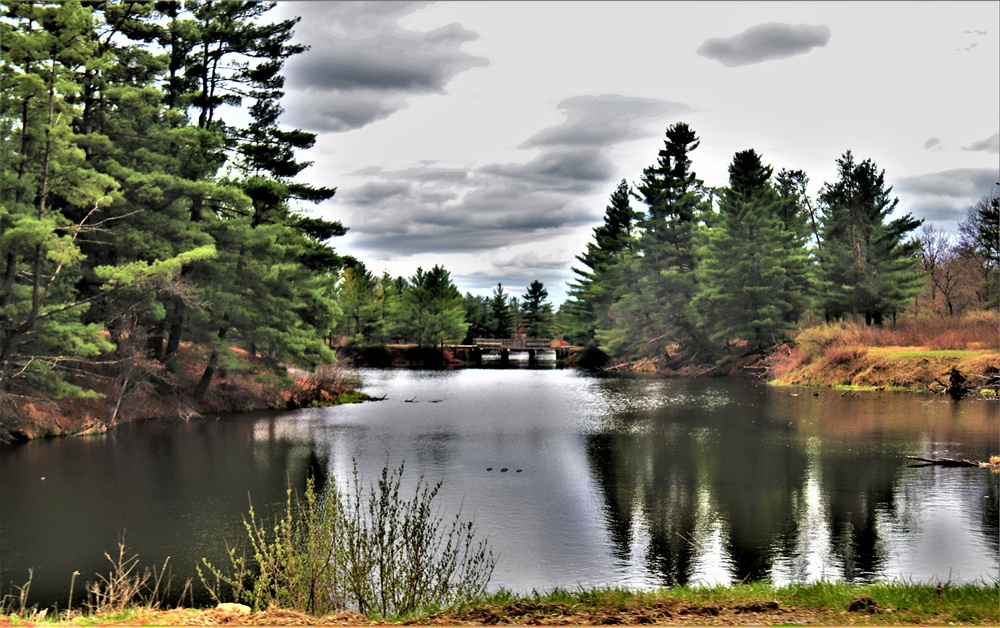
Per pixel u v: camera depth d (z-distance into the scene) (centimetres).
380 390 6328
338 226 4709
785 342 7456
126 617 934
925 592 1006
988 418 3653
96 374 3703
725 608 922
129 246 3809
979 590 1010
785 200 8725
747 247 7450
